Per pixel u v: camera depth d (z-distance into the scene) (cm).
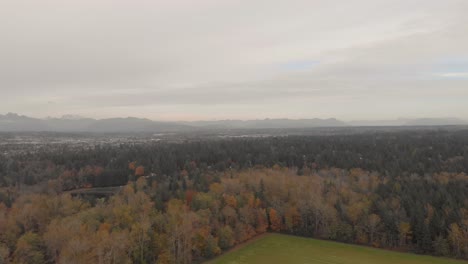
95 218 8169
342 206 9525
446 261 7931
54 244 7131
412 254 8356
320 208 9500
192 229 7931
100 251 6500
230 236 8688
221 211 9194
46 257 7256
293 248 8762
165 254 7312
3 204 9544
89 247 6625
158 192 10344
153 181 12050
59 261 6575
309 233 9650
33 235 7338
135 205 8762
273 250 8631
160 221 8025
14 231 7862
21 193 11694
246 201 9812
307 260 8050
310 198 9888
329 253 8450
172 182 11688
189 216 8000
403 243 8669
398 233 8712
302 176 12625
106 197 12156
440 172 12794
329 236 9338
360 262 7925
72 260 6412
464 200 9244
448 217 8531
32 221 8531
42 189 12825
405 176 12488
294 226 9794
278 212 9900
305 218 9706
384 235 8825
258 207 9944
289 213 9750
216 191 10106
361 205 9350
